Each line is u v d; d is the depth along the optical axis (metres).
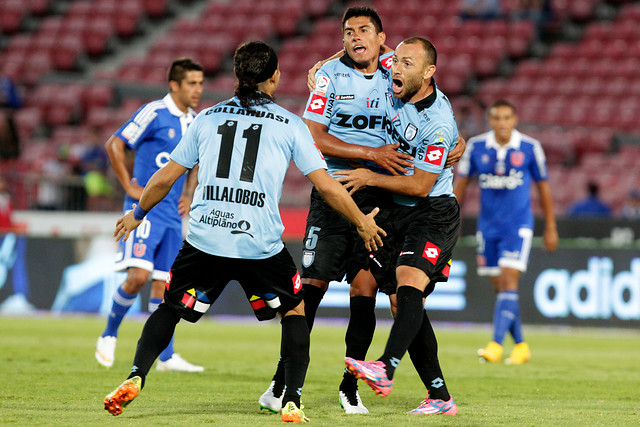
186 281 15.02
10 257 46.97
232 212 14.70
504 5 79.44
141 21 86.56
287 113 15.06
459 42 76.06
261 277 15.03
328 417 15.74
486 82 73.12
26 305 46.62
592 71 71.38
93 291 46.12
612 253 42.06
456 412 16.70
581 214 49.88
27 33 87.06
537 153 29.70
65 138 69.31
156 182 15.15
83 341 32.19
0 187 52.00
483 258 30.12
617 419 16.27
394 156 16.84
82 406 16.62
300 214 49.97
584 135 63.50
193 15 87.94
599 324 42.06
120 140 23.84
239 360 27.28
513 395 20.23
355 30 17.39
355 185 16.56
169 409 16.47
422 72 16.42
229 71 79.62
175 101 24.31
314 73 18.38
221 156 14.73
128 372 22.94
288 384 15.08
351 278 17.45
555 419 16.12
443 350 32.28
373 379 14.54
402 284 15.99
